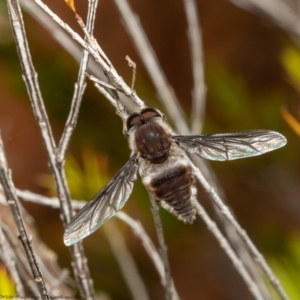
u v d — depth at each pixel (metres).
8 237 0.19
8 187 0.18
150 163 0.19
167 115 0.22
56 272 0.20
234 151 0.19
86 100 0.22
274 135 0.19
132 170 0.19
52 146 0.18
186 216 0.19
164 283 0.19
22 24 0.18
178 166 0.19
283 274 0.20
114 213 0.19
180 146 0.19
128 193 0.19
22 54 0.18
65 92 0.22
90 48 0.18
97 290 0.22
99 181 0.20
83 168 0.22
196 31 0.20
